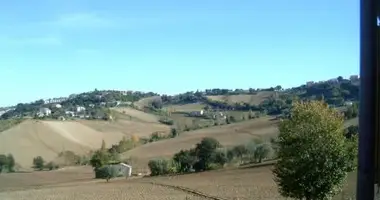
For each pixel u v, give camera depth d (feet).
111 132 649.20
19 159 511.81
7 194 286.05
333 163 97.60
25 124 588.91
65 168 484.33
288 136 100.22
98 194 259.80
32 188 336.08
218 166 377.91
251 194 213.05
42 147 547.08
